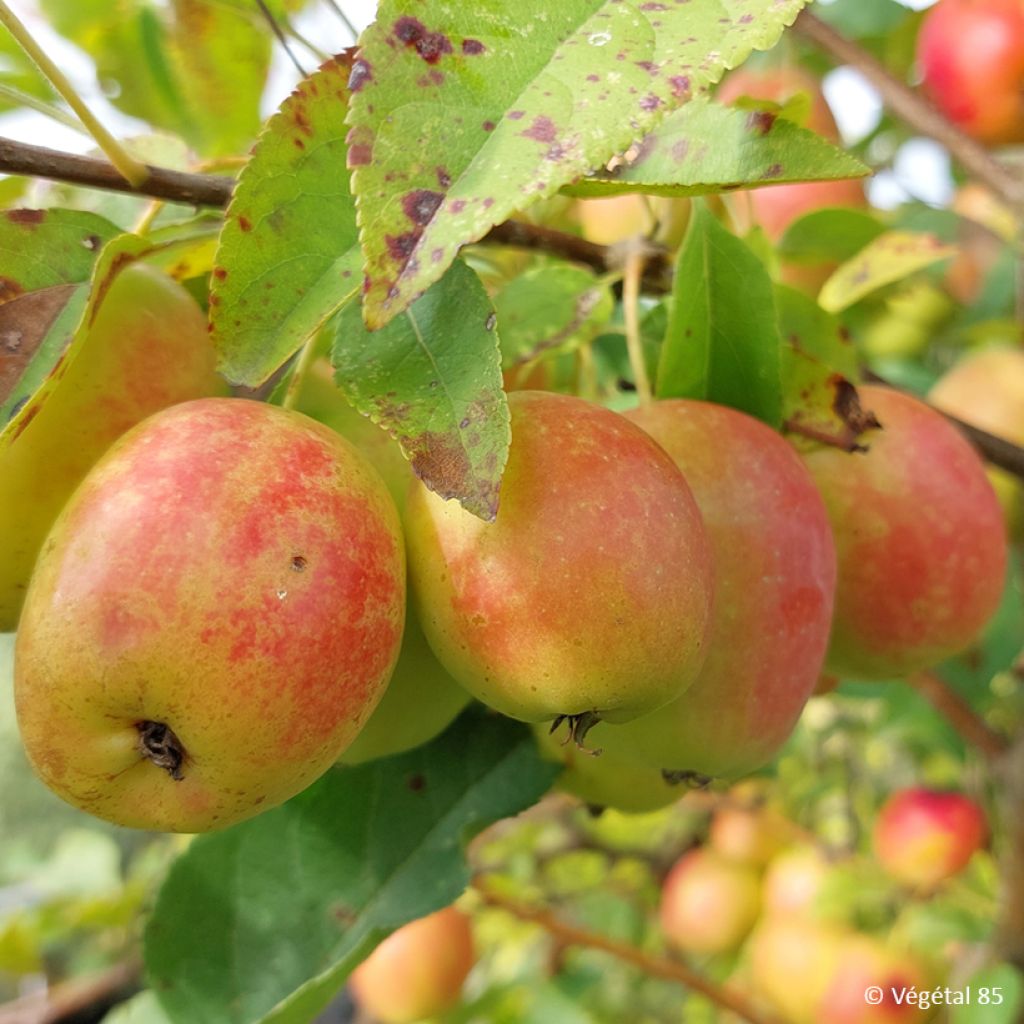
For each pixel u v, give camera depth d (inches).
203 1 6.4
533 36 2.9
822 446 4.7
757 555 3.8
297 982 4.8
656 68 2.9
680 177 3.5
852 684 8.3
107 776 3.1
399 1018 9.5
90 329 3.6
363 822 5.0
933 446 4.7
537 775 5.0
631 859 13.3
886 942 10.0
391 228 2.7
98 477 3.1
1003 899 7.5
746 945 11.8
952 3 8.7
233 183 4.1
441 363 3.4
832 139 7.9
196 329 3.9
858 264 6.8
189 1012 4.8
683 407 4.1
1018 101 8.4
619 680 3.3
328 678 3.0
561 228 6.2
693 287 4.3
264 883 5.0
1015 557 8.3
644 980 11.9
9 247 3.8
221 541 2.9
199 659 2.9
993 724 10.1
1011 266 9.0
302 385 4.1
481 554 3.3
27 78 6.5
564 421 3.4
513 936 12.0
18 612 3.8
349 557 3.1
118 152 3.9
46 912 11.2
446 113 2.8
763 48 2.9
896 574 4.6
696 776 4.2
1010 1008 7.0
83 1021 10.0
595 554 3.2
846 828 12.4
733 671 3.8
